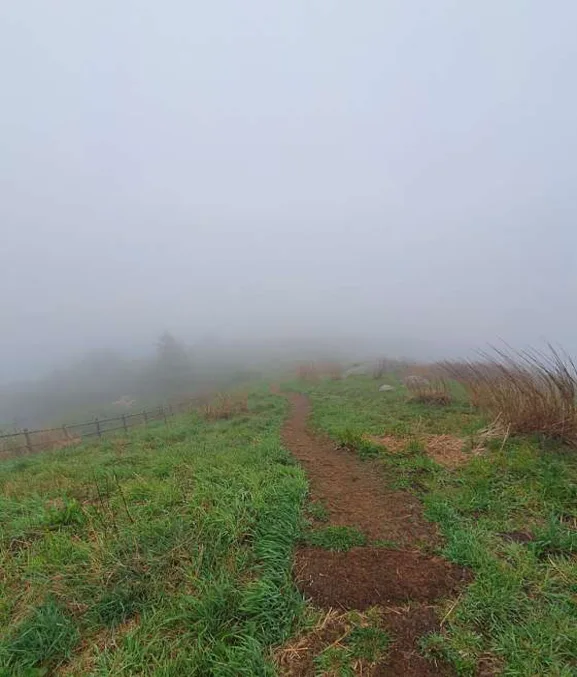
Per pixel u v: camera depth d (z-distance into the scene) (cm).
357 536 386
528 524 389
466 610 281
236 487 483
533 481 466
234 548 360
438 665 243
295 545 375
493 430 654
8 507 493
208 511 421
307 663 250
